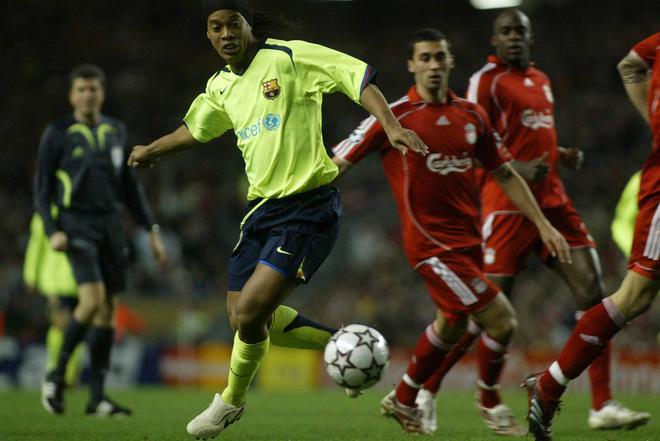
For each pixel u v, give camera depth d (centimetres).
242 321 1886
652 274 1798
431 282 2386
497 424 2464
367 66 1862
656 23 10475
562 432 2452
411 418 2433
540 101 2717
